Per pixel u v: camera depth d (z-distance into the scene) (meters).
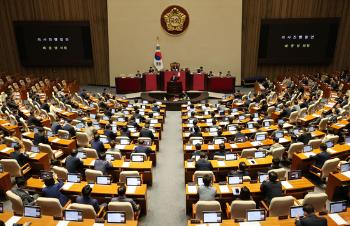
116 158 10.31
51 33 26.27
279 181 7.95
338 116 14.35
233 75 26.62
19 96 20.45
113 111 17.55
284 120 15.06
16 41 27.00
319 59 25.92
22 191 8.02
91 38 26.52
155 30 25.83
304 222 5.73
